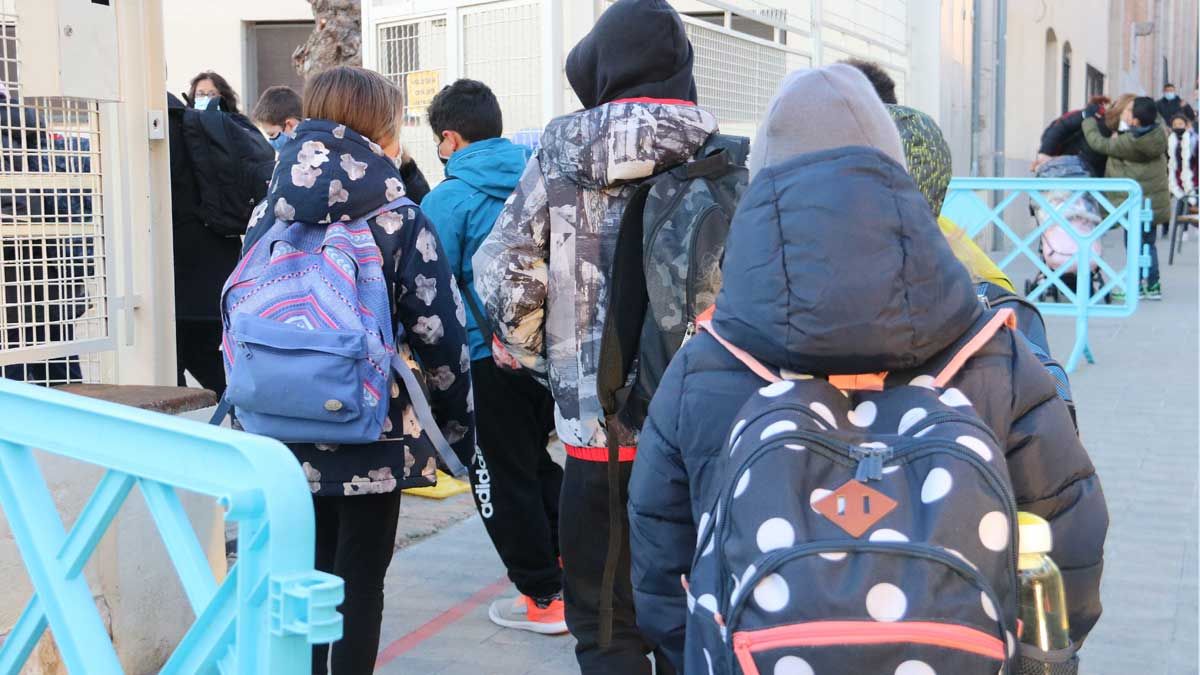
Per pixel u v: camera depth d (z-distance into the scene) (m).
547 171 3.07
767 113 1.92
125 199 3.92
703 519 1.71
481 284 3.18
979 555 1.53
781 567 1.52
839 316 1.65
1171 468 6.03
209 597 1.81
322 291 2.88
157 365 4.04
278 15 15.01
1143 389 7.91
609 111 2.95
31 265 3.61
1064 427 1.80
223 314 3.00
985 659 1.49
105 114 3.81
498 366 3.69
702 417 1.82
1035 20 19.48
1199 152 15.59
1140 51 37.50
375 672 3.87
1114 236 20.06
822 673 1.48
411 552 5.04
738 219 1.79
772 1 9.91
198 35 15.19
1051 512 1.82
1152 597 4.36
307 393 2.81
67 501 3.28
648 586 1.98
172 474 1.83
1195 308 11.71
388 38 7.30
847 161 1.73
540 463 4.41
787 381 1.74
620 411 2.87
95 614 2.19
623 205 3.02
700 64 7.39
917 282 1.68
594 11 6.50
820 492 1.58
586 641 3.11
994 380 1.77
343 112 3.01
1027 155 19.33
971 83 15.31
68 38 3.51
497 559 4.96
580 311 3.05
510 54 6.55
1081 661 3.82
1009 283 2.70
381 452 2.98
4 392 2.18
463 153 4.18
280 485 1.64
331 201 2.91
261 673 1.66
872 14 11.84
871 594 1.49
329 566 3.29
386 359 2.89
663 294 2.79
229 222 5.10
